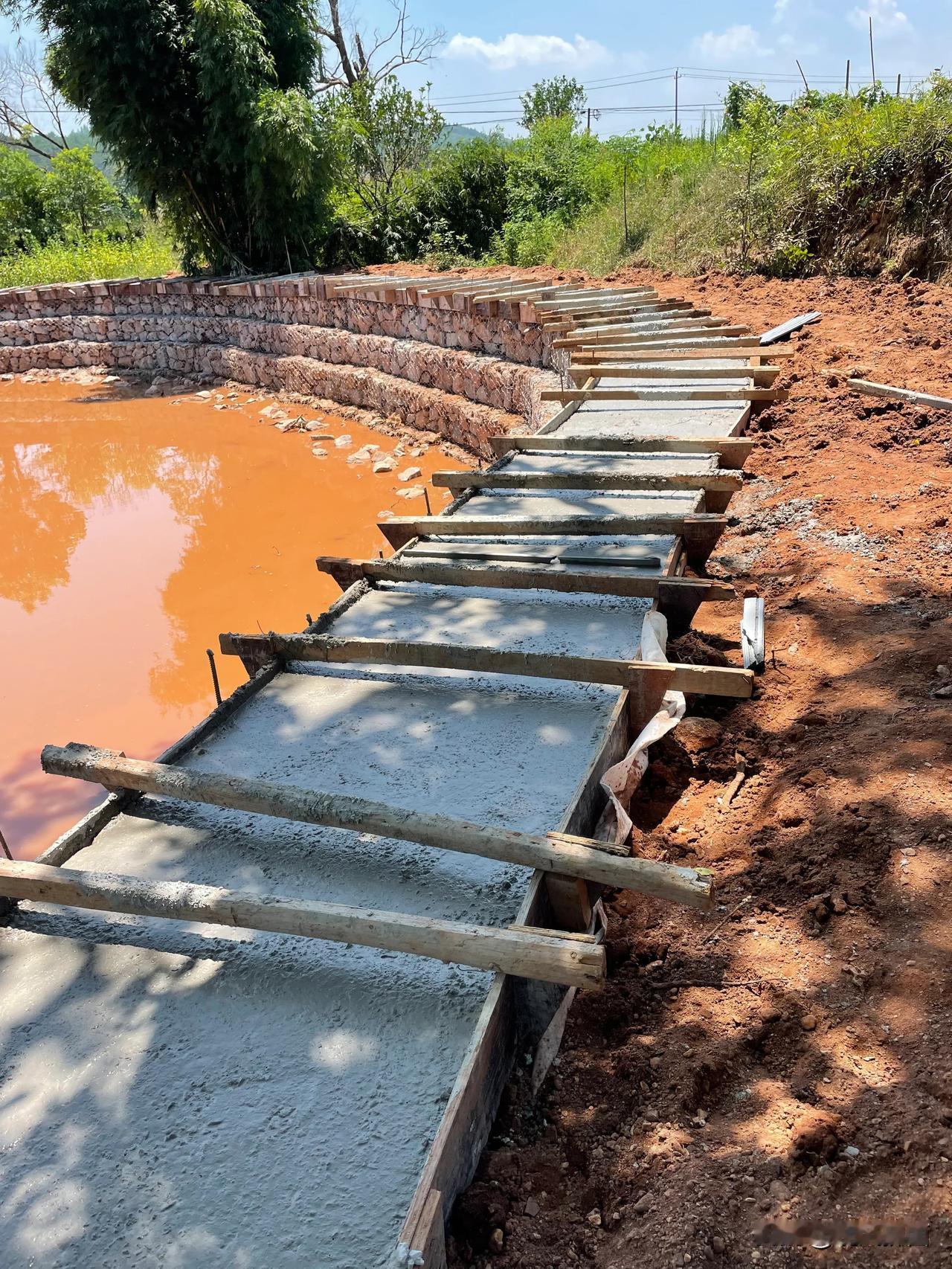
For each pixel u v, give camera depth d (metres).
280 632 7.79
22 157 29.39
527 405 11.21
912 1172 2.22
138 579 9.32
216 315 18.53
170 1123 2.50
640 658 4.37
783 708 4.32
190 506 11.48
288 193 18.09
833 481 6.51
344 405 15.50
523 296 12.52
